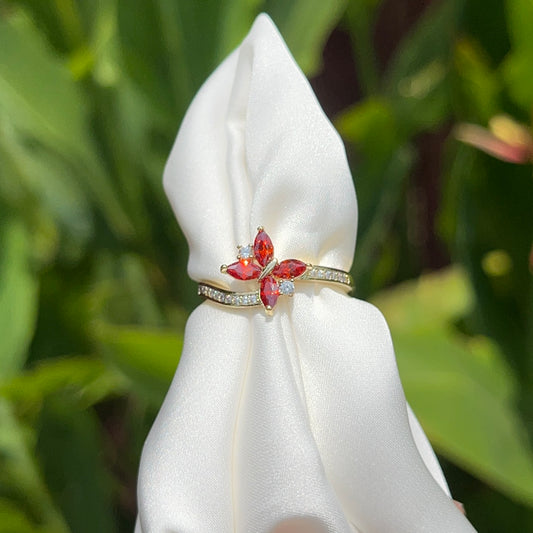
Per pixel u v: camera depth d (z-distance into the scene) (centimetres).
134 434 31
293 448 13
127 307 31
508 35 27
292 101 14
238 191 14
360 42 35
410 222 36
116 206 29
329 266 14
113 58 26
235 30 25
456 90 28
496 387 25
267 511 12
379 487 13
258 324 13
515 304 28
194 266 14
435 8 37
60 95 28
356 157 38
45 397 27
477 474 24
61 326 31
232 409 13
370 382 13
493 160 27
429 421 23
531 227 27
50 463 27
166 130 27
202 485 13
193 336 14
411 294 35
